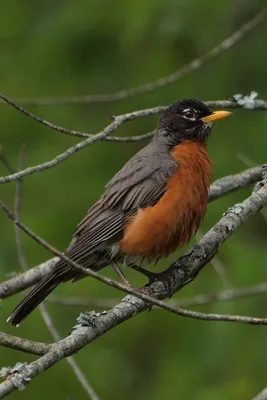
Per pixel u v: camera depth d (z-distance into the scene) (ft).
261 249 41.37
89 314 24.48
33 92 45.34
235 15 44.21
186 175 30.50
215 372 39.45
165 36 44.55
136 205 30.17
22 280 30.86
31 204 42.93
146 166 30.68
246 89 44.14
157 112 29.73
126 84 45.34
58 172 43.68
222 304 40.19
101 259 30.63
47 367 23.15
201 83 44.39
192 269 27.91
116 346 41.75
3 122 45.09
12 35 46.70
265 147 42.50
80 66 45.96
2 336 23.52
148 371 41.14
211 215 40.81
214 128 43.93
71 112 45.55
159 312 41.81
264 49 44.21
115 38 45.47
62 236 41.91
